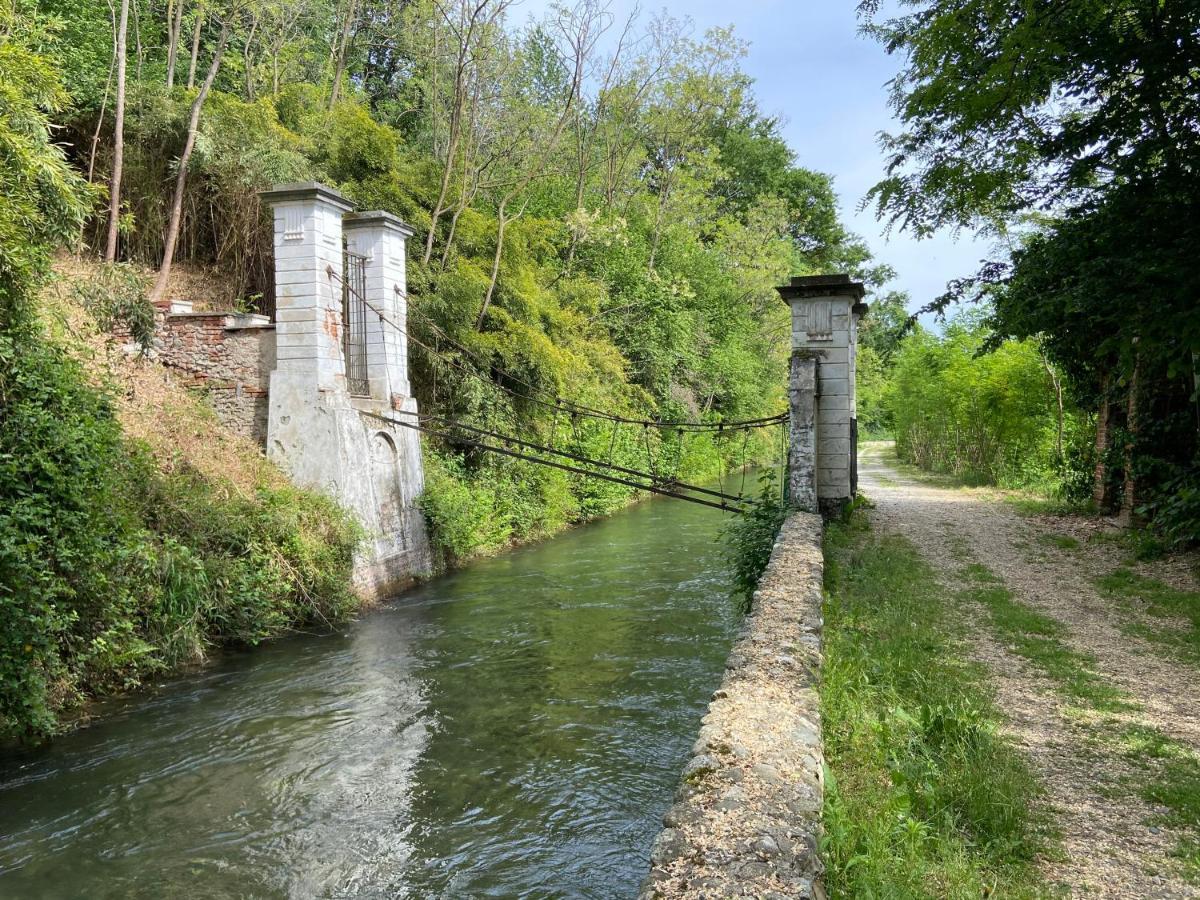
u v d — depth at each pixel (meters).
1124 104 8.62
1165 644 6.67
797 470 12.22
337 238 12.16
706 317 33.25
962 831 3.73
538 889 4.73
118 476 8.48
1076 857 3.50
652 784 5.96
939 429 28.20
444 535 13.87
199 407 11.74
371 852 5.11
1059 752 4.62
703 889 2.46
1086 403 14.55
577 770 6.20
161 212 16.12
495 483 16.41
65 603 7.15
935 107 9.99
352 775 6.15
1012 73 8.58
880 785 3.97
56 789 5.93
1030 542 11.63
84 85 15.72
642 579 13.07
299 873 4.88
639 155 29.94
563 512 19.23
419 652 9.23
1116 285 8.13
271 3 18.59
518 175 21.39
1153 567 9.53
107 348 10.19
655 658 8.88
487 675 8.41
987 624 7.35
